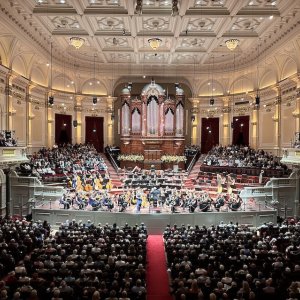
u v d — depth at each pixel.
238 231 15.76
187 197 21.77
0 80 22.84
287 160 22.50
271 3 19.31
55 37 25.55
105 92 36.12
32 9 19.95
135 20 21.72
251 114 32.84
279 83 27.39
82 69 33.12
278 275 10.01
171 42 26.12
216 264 10.98
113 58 32.31
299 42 22.28
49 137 31.45
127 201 22.16
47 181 24.92
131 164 33.69
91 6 19.92
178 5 19.02
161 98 33.81
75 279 9.77
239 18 21.44
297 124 24.80
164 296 11.16
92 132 35.94
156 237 18.92
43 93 30.67
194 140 36.84
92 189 25.64
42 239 14.97
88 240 13.60
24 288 8.75
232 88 34.84
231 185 26.08
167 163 33.38
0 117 23.19
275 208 21.78
